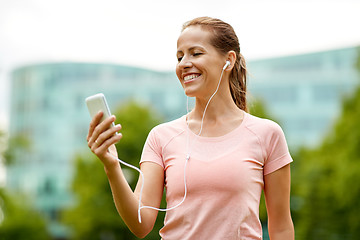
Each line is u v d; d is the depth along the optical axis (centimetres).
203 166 202
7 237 2120
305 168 1920
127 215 197
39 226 2258
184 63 217
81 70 4038
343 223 1652
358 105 1639
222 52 220
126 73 4088
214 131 216
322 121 3722
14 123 4041
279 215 211
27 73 4069
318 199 1778
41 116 3988
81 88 4009
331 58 3847
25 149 1594
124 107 1950
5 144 1529
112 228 1803
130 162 1762
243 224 196
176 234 202
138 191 212
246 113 222
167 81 3806
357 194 1522
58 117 3981
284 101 3788
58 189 3812
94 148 186
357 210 1541
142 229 205
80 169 1878
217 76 218
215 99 219
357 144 1572
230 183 197
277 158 210
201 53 216
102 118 186
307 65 3919
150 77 4141
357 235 1581
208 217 197
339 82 3750
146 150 222
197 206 199
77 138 3934
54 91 4019
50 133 3950
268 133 211
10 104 4094
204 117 220
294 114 3762
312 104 3753
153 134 224
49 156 3884
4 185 1614
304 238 1767
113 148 199
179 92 3753
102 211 1794
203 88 216
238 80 238
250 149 205
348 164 1570
